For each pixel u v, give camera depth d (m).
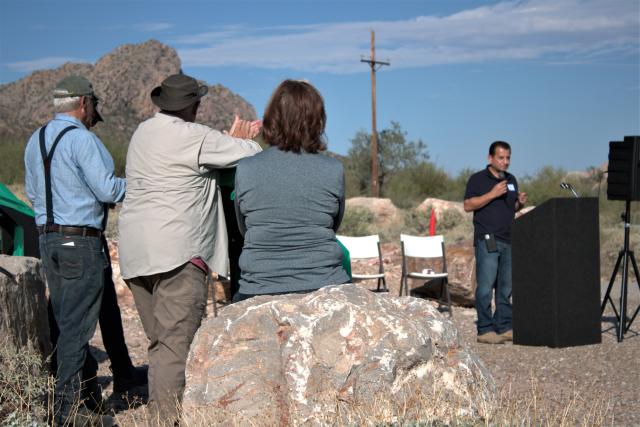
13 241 5.42
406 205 29.80
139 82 86.19
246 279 3.91
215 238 4.34
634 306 10.12
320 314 3.53
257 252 3.86
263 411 3.42
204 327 3.72
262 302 3.71
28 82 87.69
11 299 4.45
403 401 3.35
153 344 4.39
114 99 83.56
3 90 87.19
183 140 4.14
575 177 29.58
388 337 3.46
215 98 95.00
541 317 7.66
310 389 3.38
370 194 36.19
